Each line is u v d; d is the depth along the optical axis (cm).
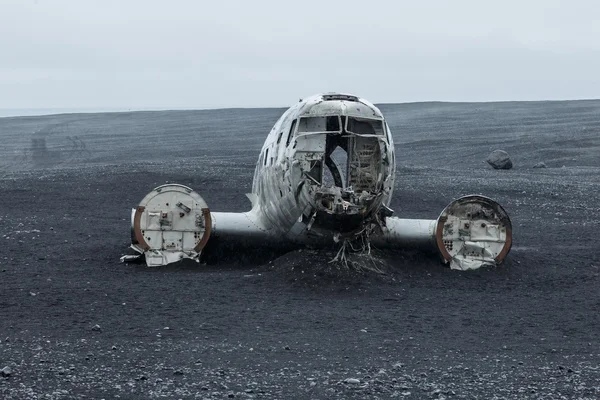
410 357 1700
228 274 2547
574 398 1433
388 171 2534
